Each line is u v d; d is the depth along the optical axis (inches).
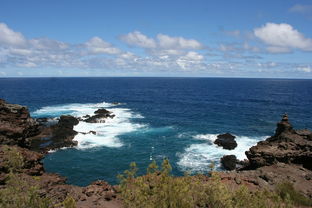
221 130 2058.3
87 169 1311.5
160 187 374.9
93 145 1649.9
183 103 3818.9
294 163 1071.0
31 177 674.8
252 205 423.5
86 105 3432.6
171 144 1684.3
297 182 845.8
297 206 652.1
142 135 1887.3
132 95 5036.9
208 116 2699.3
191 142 1726.1
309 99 4411.9
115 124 2220.7
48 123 2181.3
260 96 4955.7
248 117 2645.2
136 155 1491.1
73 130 1897.1
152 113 2849.4
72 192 621.0
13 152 656.4
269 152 1091.9
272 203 458.9
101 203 578.9
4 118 1316.4
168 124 2268.7
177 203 363.6
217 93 5644.7
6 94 4790.8
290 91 6363.2
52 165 1350.9
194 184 442.3
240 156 1455.5
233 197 436.1
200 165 1346.0
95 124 2180.1
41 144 1638.8
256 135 1907.0
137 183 398.3
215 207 413.4
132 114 2753.4
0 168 598.9
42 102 3708.2
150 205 354.3
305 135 1146.0
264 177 835.4
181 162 1385.3
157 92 5836.6
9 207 355.9
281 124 1216.2
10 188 388.2
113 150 1568.7
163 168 405.1
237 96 4945.9
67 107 3201.3
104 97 4552.2
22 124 1382.9
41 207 375.9
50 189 602.2
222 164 1347.2
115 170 1304.1
